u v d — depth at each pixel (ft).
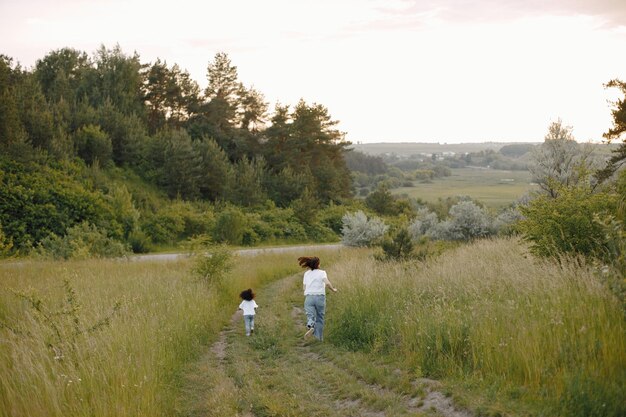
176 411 20.12
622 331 18.40
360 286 36.22
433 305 28.50
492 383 18.98
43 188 120.16
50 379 19.81
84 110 186.19
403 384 20.43
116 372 20.66
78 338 23.65
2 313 33.37
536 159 65.62
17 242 108.06
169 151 179.11
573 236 30.63
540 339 19.89
